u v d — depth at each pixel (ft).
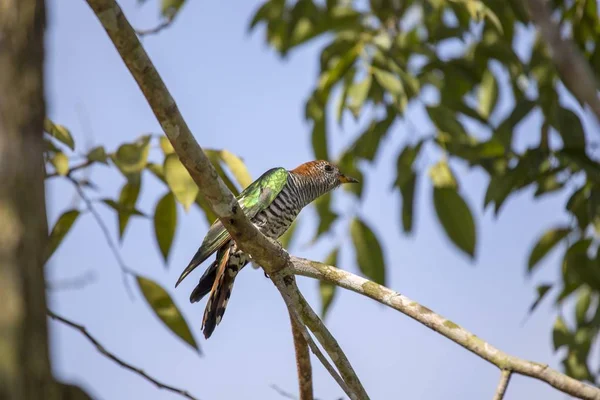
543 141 40.96
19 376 12.94
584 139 39.81
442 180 44.52
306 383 30.32
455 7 46.60
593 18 41.27
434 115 43.34
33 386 13.02
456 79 48.47
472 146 43.60
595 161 38.65
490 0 44.32
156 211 33.45
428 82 50.39
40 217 14.05
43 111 14.60
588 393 22.41
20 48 14.48
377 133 45.91
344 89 44.06
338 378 24.73
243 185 32.35
